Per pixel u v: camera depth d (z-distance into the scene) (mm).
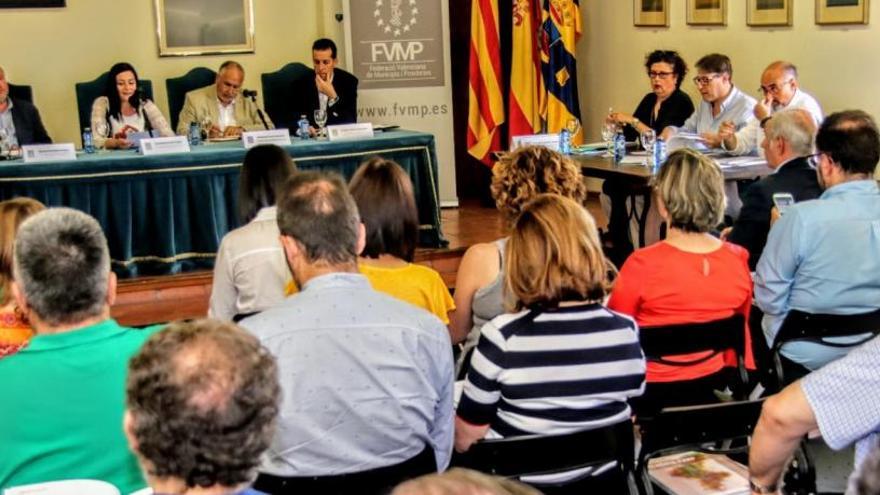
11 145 6199
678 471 2488
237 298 2992
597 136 8453
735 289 2760
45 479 1842
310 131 6414
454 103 8516
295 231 1953
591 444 2209
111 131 6449
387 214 2541
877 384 1595
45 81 7469
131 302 5770
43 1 7375
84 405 1841
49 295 1826
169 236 5859
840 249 2896
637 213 6285
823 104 5922
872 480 938
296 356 1875
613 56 8117
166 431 1202
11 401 1813
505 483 965
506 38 8344
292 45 8078
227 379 1219
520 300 2219
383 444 1938
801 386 1648
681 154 2797
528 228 2189
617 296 2766
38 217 1875
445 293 2637
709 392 2791
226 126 6570
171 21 7707
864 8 5504
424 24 7898
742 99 5809
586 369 2201
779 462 1723
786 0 6133
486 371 2197
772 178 3934
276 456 1907
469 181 8555
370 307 1937
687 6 7137
